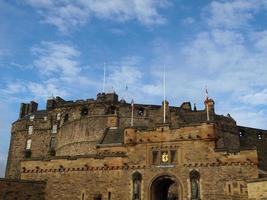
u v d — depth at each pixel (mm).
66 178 52094
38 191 51781
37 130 100062
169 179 49719
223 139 79875
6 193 49031
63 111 96312
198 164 47844
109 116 79812
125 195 49062
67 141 84500
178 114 79125
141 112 82438
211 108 81375
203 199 46219
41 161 53906
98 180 50750
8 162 101625
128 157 50688
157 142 50312
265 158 87438
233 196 45188
